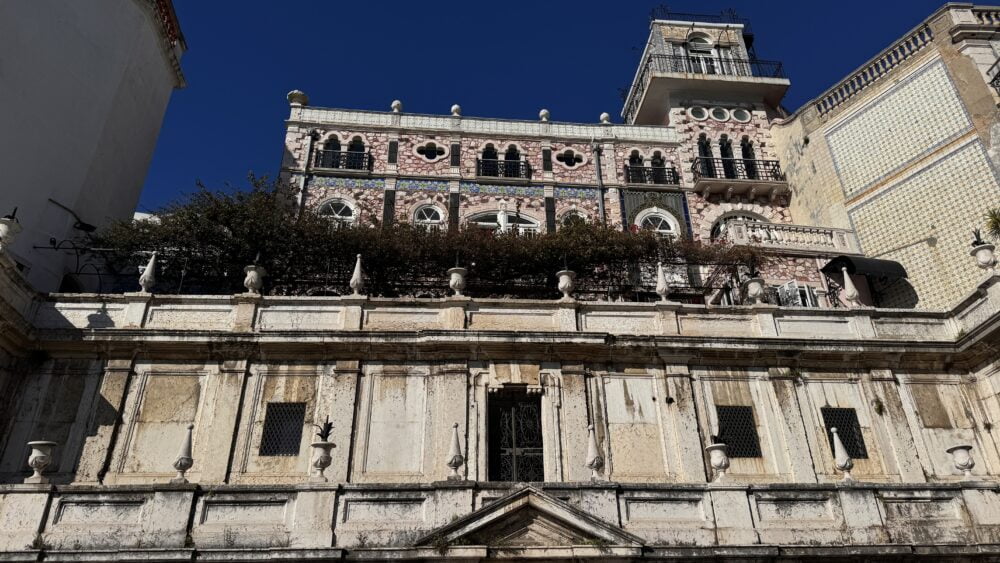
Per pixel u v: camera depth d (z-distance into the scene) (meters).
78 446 15.00
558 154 27.72
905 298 22.67
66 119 20.97
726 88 29.84
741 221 24.73
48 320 16.31
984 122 22.00
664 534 12.81
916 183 23.30
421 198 25.80
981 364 17.55
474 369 16.41
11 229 15.55
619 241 21.52
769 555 12.56
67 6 21.48
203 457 15.03
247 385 15.91
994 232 20.09
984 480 15.16
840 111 26.55
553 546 12.21
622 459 15.84
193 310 16.84
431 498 12.86
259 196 20.88
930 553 12.95
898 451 16.61
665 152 28.41
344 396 15.85
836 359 17.53
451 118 27.77
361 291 17.62
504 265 21.00
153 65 25.62
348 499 12.70
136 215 25.52
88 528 12.05
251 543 12.12
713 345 17.02
